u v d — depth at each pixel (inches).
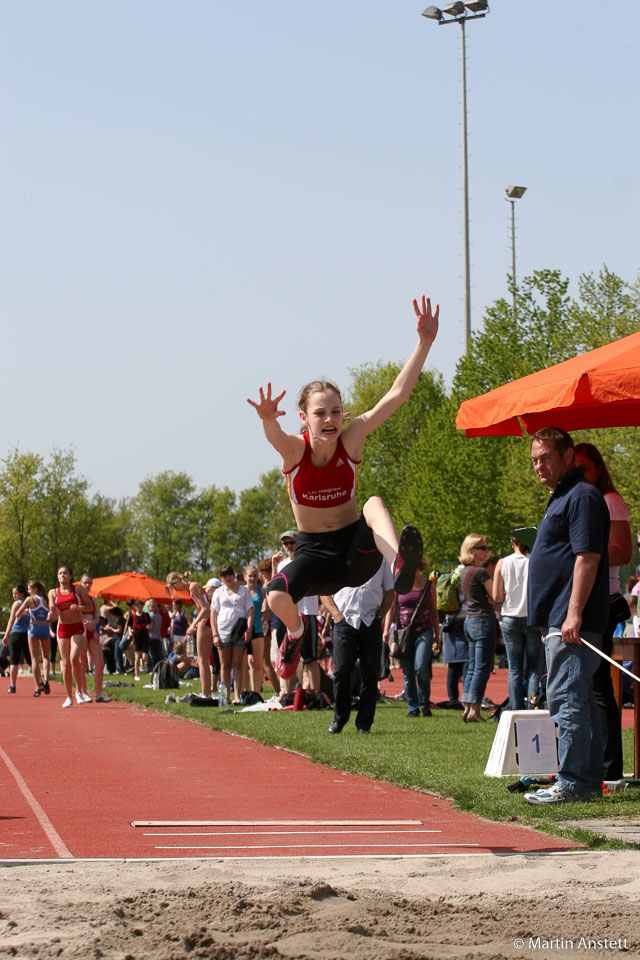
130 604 1432.1
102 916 208.2
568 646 363.3
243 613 834.2
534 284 2209.6
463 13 2206.0
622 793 373.1
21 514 3614.7
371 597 587.5
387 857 269.0
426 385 3548.2
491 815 339.9
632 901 223.3
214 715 724.7
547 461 370.6
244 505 6127.0
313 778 443.2
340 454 307.4
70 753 538.9
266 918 207.8
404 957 183.0
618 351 405.1
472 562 787.4
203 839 303.9
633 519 1643.7
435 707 818.8
